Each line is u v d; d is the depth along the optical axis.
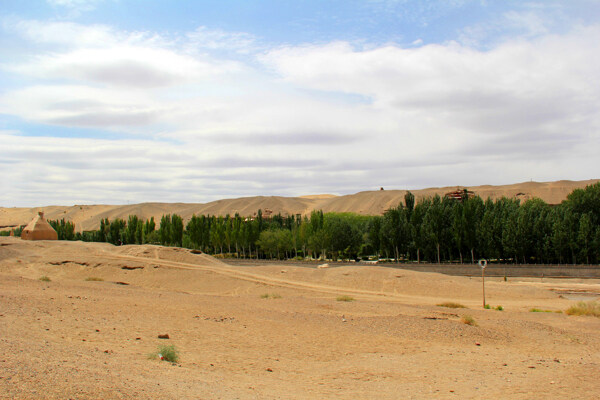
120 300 26.45
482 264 37.09
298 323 22.16
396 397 11.20
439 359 16.42
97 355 12.32
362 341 19.02
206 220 126.69
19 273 54.31
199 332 18.52
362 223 126.38
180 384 10.16
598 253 67.81
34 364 9.48
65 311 20.39
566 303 41.59
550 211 78.81
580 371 14.77
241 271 55.72
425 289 48.38
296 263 80.00
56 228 130.12
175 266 53.69
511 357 17.34
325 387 12.04
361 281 51.72
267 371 13.50
